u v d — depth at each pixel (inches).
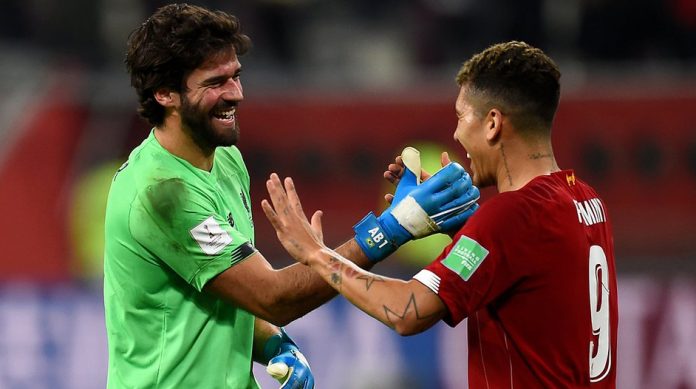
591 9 1660.9
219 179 649.0
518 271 551.2
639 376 1266.0
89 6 1658.5
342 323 1259.2
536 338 559.5
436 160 1403.8
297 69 1679.4
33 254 1379.2
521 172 576.1
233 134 625.9
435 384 1250.6
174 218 607.5
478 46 1701.5
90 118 1413.6
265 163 1414.9
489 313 570.3
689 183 1416.1
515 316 560.1
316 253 578.2
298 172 1416.1
